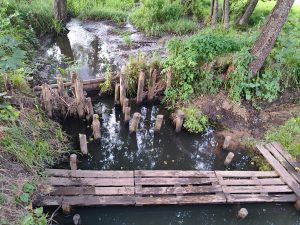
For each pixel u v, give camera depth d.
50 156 6.75
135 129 8.07
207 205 6.35
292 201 6.47
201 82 8.88
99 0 15.51
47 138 7.05
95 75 10.06
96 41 12.59
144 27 13.73
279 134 8.02
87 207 6.03
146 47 12.15
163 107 9.13
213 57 8.96
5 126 6.06
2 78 7.23
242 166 7.46
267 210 6.43
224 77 8.99
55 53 11.32
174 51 9.06
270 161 7.22
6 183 5.26
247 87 8.82
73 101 8.09
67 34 13.01
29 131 6.62
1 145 5.75
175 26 13.74
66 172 6.45
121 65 10.78
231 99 8.80
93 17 14.62
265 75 8.80
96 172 6.56
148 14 14.09
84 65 10.67
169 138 8.24
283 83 9.10
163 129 8.48
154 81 8.88
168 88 8.98
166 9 14.26
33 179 5.79
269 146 7.68
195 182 6.62
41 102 7.90
